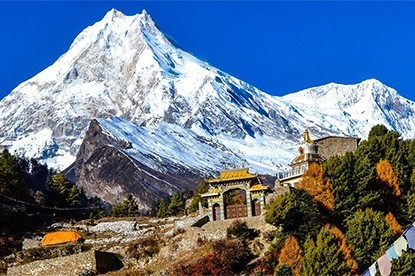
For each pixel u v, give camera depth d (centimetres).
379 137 14262
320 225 11831
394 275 9856
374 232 11200
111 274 12962
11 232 17125
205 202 17025
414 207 12606
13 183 19100
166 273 12125
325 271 10469
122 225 18250
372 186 12756
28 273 13375
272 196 13462
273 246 11825
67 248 14962
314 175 12800
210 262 11825
